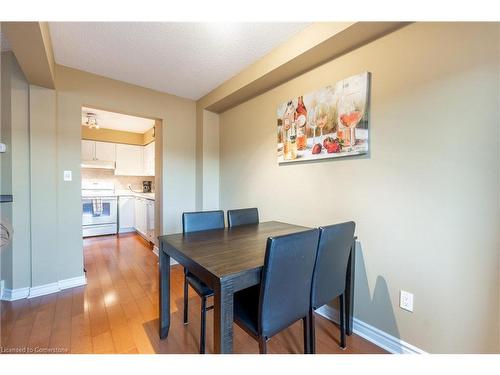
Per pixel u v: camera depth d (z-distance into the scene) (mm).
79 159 2393
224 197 3178
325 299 1332
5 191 2096
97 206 4547
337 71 1812
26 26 1353
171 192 3090
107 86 2541
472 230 1198
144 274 2713
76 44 1938
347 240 1401
